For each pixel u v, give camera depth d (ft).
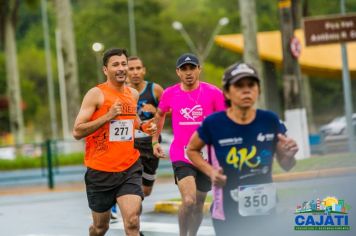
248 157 41.29
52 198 123.95
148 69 469.57
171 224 78.89
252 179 41.47
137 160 53.31
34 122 536.42
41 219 90.07
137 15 479.00
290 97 134.00
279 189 87.04
